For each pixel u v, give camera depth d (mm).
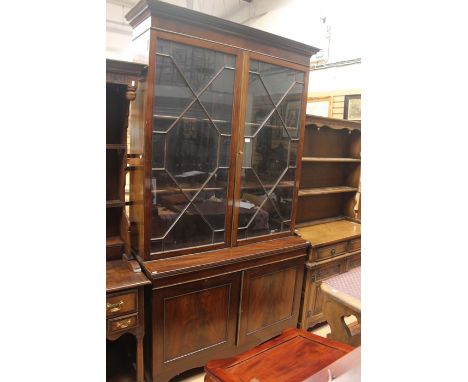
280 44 1939
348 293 1467
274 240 2211
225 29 1717
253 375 989
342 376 789
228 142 1873
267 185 2107
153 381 1736
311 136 2656
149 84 1568
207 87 1742
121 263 1775
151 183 1675
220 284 1865
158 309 1678
